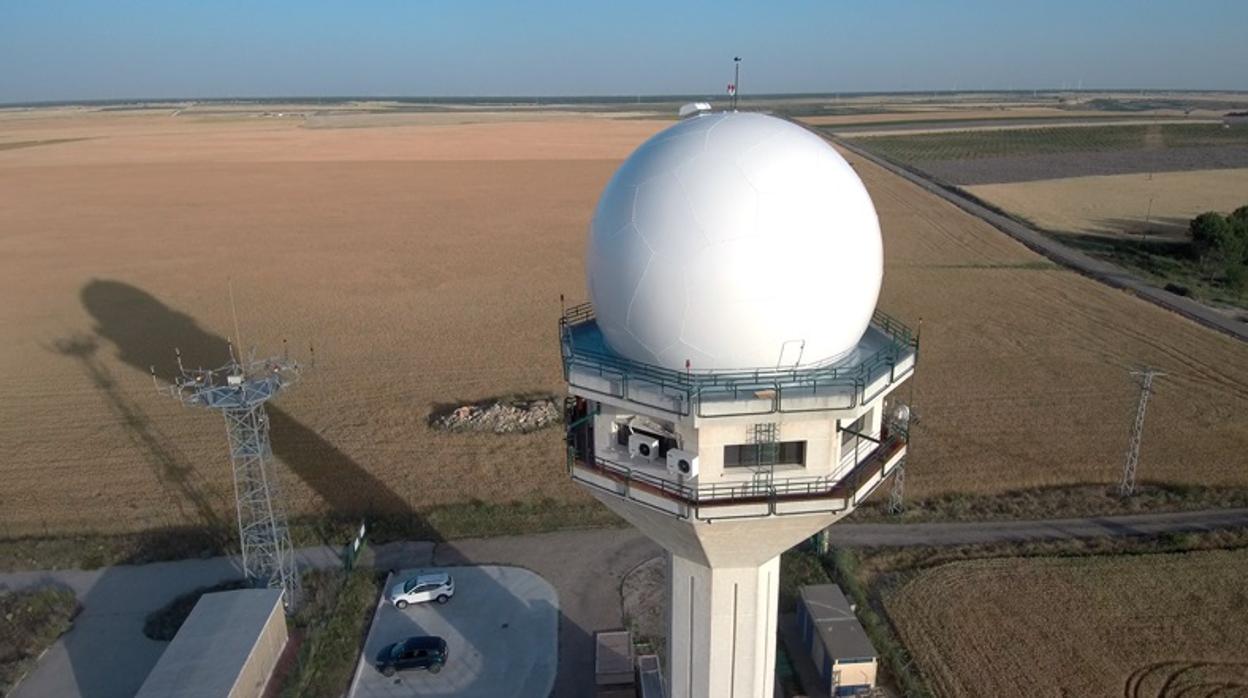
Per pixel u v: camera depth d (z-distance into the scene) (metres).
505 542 36.97
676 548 19.64
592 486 18.98
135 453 44.88
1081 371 54.88
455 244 94.25
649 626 31.22
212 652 27.64
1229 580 32.94
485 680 28.98
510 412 48.41
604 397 17.69
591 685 28.69
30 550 36.12
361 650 30.56
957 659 28.97
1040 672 28.25
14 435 47.09
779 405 16.52
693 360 16.94
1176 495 39.38
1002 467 42.38
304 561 35.69
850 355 18.55
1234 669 28.20
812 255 16.33
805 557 35.12
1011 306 69.69
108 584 34.28
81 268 84.50
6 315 69.50
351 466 43.38
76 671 29.50
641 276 16.67
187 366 57.53
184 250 92.00
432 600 32.91
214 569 35.22
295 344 62.00
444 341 62.38
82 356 59.75
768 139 16.97
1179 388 52.00
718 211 16.14
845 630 28.92
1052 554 35.12
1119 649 29.25
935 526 37.59
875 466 18.95
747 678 21.09
